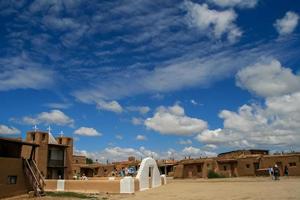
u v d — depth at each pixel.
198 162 73.81
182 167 76.50
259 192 25.45
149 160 40.34
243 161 68.31
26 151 55.31
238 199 21.83
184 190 32.69
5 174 32.50
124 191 33.88
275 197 21.47
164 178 46.06
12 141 34.72
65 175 59.38
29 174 34.91
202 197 24.77
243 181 45.41
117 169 86.69
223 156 77.62
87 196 32.31
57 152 59.44
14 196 32.84
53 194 34.75
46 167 56.16
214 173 70.00
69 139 62.72
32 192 33.22
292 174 63.19
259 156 67.88
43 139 57.19
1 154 35.16
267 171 64.62
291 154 65.00
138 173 37.69
